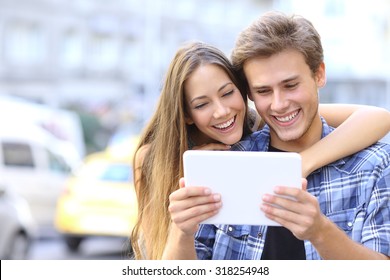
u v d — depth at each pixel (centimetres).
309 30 351
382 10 3275
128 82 5628
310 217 306
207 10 5909
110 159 1700
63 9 5409
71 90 5475
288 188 310
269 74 344
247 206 320
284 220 311
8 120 2066
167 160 384
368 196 345
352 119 371
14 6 5141
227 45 6006
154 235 387
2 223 1363
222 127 369
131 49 5719
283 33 346
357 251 318
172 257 337
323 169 358
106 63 5647
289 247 356
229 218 322
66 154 2494
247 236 361
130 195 1630
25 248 1438
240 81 373
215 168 322
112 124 5469
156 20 5234
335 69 3181
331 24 3181
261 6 6169
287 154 319
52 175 2045
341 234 315
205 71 363
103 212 1636
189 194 319
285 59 343
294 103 346
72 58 5516
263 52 343
